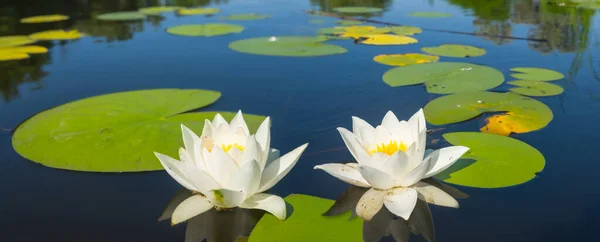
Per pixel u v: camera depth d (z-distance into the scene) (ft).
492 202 5.04
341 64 6.60
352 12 9.96
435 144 5.37
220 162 4.88
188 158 5.08
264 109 5.79
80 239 4.65
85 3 11.30
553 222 4.83
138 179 5.18
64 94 6.06
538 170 5.17
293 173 5.22
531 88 5.99
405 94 5.98
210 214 5.00
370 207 5.00
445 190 5.10
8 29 8.02
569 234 4.63
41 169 5.22
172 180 5.18
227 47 7.18
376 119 5.66
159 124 5.47
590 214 4.95
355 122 5.20
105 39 7.56
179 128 5.44
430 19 8.66
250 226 4.81
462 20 8.51
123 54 6.98
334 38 7.51
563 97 5.87
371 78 6.28
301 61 6.70
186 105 5.70
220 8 10.81
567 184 5.12
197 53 6.99
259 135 5.09
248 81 6.25
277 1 12.50
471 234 4.65
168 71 6.49
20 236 4.69
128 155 5.27
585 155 5.29
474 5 10.65
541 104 5.74
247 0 12.79
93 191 5.12
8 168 5.23
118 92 6.06
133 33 7.84
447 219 4.89
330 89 6.08
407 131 5.13
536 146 5.36
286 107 5.82
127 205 5.05
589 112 5.67
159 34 7.79
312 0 12.81
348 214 4.92
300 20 8.72
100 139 5.36
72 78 6.37
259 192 5.05
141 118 5.54
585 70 6.39
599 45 7.11
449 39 7.47
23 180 5.17
